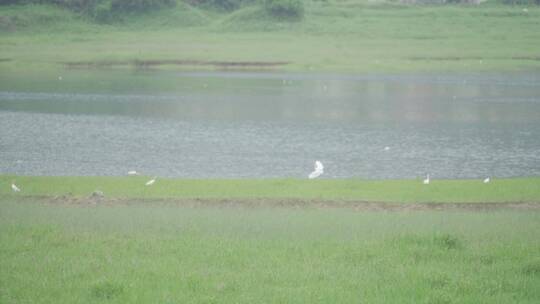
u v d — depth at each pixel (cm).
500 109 6331
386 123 5553
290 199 2916
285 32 12825
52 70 9956
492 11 13925
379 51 11300
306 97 7206
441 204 2827
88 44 12088
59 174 3691
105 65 10606
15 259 1582
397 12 13975
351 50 11406
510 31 12725
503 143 4688
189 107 6406
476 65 10269
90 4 14112
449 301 1308
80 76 9231
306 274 1474
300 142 4700
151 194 3056
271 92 7625
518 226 2080
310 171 3812
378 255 1625
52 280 1430
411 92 7656
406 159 4159
